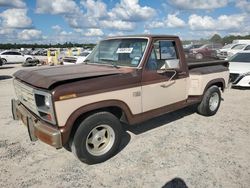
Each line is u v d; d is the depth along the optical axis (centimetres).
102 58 506
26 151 442
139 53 446
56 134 338
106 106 384
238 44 2392
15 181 354
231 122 588
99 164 397
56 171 379
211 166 388
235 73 971
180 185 342
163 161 405
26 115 399
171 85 489
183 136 504
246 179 354
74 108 348
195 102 567
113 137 405
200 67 598
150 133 520
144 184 345
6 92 978
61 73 389
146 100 443
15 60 2933
